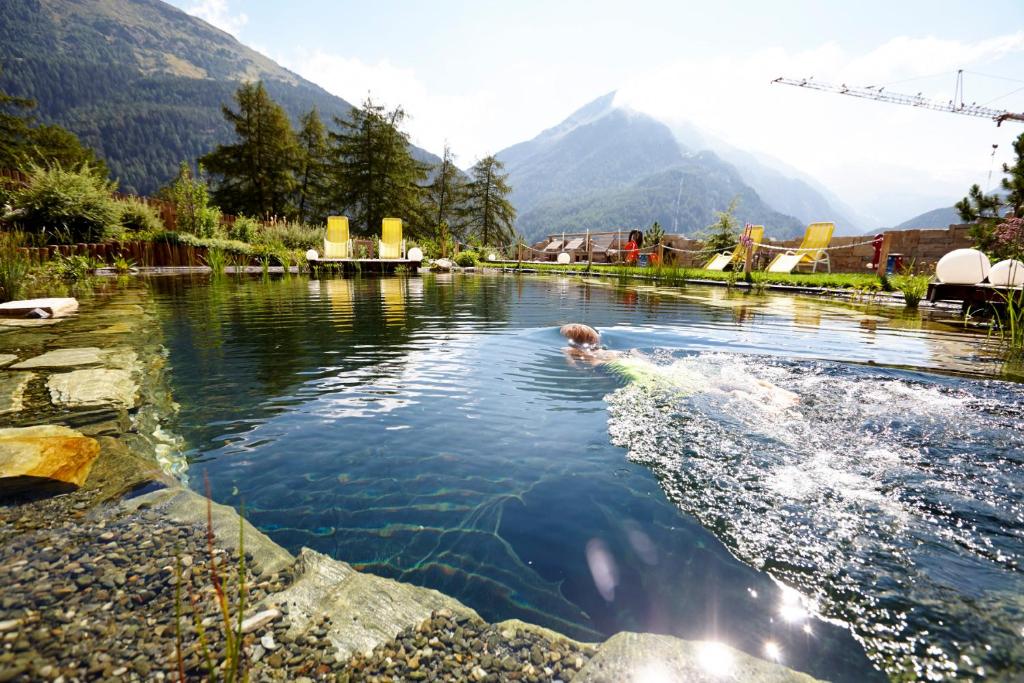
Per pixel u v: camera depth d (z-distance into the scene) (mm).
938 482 1887
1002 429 2410
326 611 1137
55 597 1080
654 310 6871
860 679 1012
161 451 2033
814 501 1735
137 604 1083
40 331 4324
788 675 1015
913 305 7672
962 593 1281
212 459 1970
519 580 1300
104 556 1245
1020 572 1369
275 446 2111
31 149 31797
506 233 36594
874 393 2980
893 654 1079
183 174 17453
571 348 4113
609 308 7051
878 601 1248
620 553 1427
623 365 3521
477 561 1372
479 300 7953
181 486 1669
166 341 4125
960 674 1025
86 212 12297
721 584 1303
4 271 6094
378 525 1534
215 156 32062
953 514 1663
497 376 3279
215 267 12594
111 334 4301
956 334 5086
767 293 10266
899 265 13664
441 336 4582
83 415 2301
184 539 1353
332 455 2035
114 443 2004
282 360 3578
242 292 8383
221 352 3779
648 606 1218
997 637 1128
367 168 31406
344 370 3350
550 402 2766
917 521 1617
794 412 2643
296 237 20281
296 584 1224
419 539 1468
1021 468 1997
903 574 1355
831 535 1533
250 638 1027
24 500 1494
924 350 4234
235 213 32188
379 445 2145
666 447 2174
